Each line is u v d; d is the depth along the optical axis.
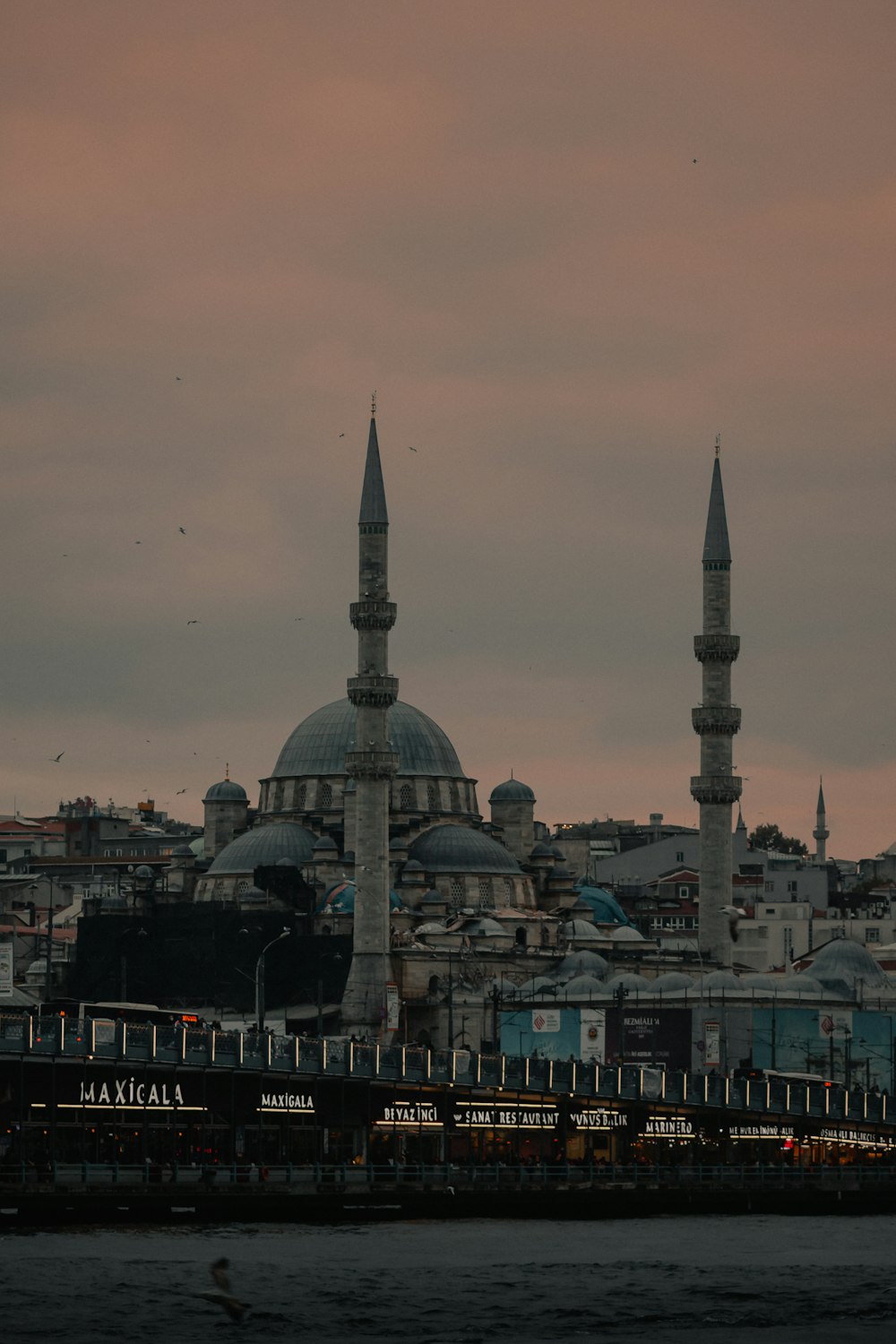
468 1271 134.62
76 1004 172.88
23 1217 147.12
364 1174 169.75
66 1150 159.00
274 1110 171.38
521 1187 175.38
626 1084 197.25
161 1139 164.38
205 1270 130.12
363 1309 120.06
